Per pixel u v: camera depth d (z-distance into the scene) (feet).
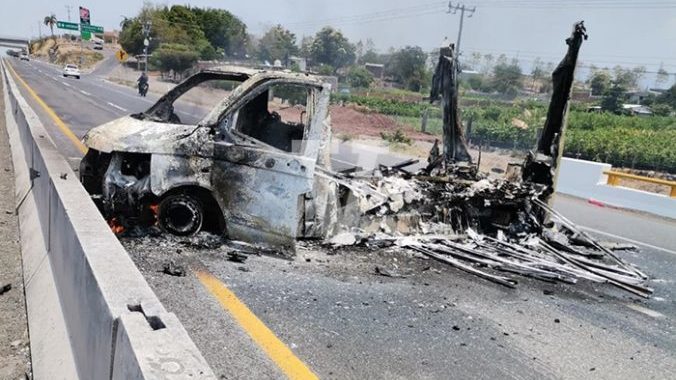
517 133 77.51
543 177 23.12
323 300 13.47
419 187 20.71
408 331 12.39
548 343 12.75
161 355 5.62
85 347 7.73
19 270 13.83
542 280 17.88
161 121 17.51
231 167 15.58
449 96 25.96
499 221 22.15
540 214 22.63
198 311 11.76
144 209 15.98
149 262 14.11
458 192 21.25
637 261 22.77
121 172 15.80
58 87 114.11
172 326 6.29
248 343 10.73
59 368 8.48
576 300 16.28
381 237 19.03
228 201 15.67
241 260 15.12
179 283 13.07
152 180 15.17
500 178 24.17
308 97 17.04
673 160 71.15
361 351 11.10
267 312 12.27
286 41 175.32
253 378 9.50
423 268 17.28
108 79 199.00
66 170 13.97
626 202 40.24
